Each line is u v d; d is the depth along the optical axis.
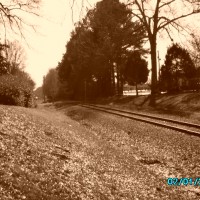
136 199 9.46
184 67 55.78
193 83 53.25
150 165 14.43
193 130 21.08
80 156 12.91
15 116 17.83
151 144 18.59
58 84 119.69
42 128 17.11
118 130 24.75
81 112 42.91
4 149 9.86
